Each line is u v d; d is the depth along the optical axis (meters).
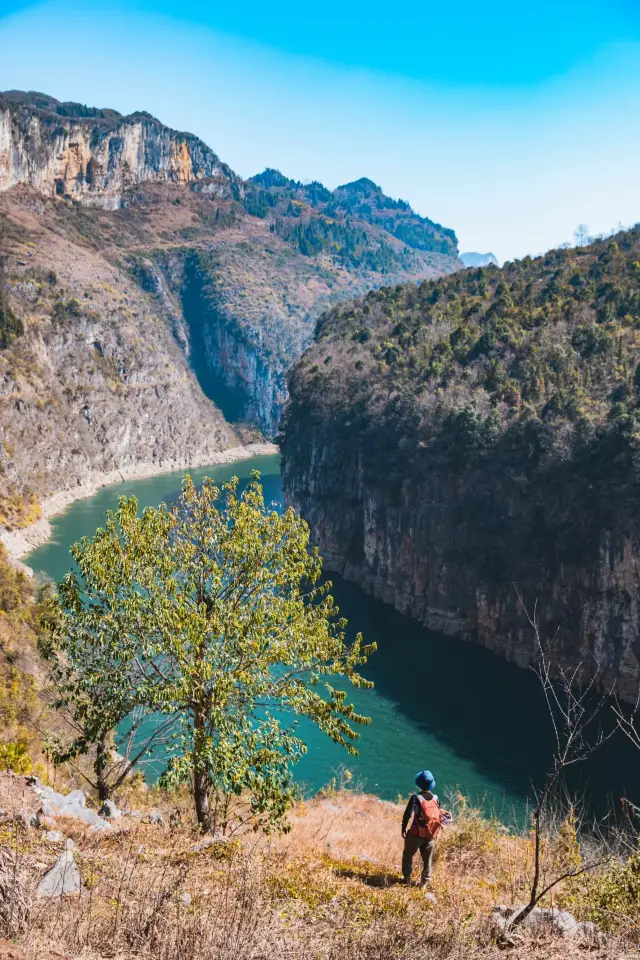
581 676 71.38
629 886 11.23
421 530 91.94
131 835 12.67
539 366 91.75
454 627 85.75
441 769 51.78
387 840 19.83
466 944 9.41
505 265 139.62
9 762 17.67
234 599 17.97
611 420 71.25
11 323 178.38
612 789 49.19
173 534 18.56
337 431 113.62
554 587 74.50
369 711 62.09
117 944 8.00
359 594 104.19
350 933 9.33
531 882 13.27
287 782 16.64
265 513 18.97
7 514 129.25
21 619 50.47
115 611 17.30
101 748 17.73
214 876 10.85
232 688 16.66
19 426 162.62
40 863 9.80
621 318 99.62
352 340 131.88
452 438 87.62
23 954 7.36
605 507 69.56
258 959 8.21
